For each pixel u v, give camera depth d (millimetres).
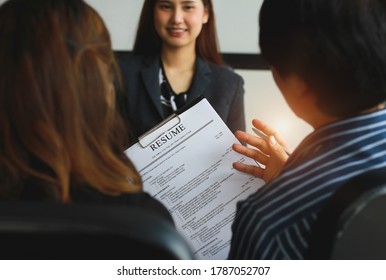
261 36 795
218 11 3104
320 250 670
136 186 790
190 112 1107
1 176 710
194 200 1069
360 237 657
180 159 1084
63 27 729
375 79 718
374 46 707
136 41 1848
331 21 710
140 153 1085
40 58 701
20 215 491
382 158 730
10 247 504
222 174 1081
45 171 715
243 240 768
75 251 514
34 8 730
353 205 637
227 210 1063
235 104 1811
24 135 702
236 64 3162
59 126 709
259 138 1150
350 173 727
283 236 735
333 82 730
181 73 1816
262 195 780
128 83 1749
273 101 3117
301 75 748
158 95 1737
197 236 1053
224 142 1097
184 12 1739
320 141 758
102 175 745
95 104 739
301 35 729
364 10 707
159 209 778
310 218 725
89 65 733
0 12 741
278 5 753
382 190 639
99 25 781
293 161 784
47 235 492
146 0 1794
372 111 750
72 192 735
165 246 508
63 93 707
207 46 1879
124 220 503
